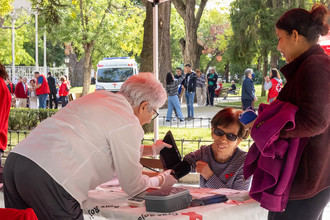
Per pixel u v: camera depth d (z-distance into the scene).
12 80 29.86
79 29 27.81
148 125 11.57
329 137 2.47
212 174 3.39
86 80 30.30
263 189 2.54
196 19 26.28
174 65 50.31
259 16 27.20
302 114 2.38
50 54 54.84
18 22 39.88
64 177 2.38
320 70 2.37
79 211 2.49
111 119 2.50
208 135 11.30
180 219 2.51
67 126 2.47
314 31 2.53
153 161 3.85
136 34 31.16
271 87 15.49
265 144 2.43
